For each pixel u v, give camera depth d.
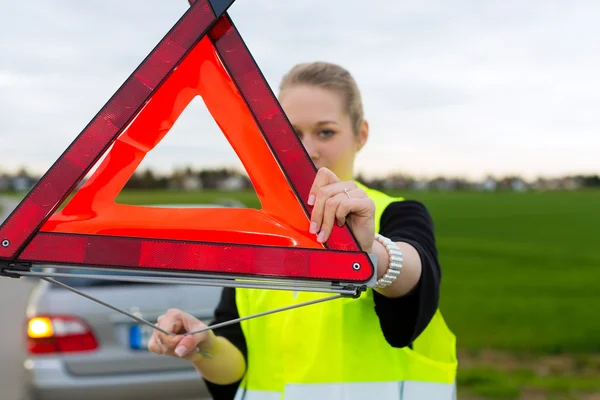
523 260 19.03
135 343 5.02
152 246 1.56
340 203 1.56
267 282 1.63
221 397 2.40
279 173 1.63
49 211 1.55
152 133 1.63
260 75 1.60
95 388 4.89
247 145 1.64
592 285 14.28
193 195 58.16
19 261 1.55
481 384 6.19
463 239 25.98
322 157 2.31
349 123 2.34
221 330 2.40
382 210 2.16
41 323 4.98
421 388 2.19
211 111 1.64
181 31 1.58
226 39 1.61
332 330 2.17
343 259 1.57
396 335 1.98
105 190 1.60
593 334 8.74
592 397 5.80
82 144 1.56
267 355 2.28
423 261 1.93
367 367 2.15
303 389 2.17
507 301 12.09
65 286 1.60
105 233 1.58
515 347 8.00
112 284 5.16
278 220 1.62
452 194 64.62
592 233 28.56
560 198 58.06
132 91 1.57
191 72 1.64
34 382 4.92
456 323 9.81
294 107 2.31
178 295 5.13
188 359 2.24
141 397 4.98
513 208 45.81
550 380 6.36
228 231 1.61
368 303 2.16
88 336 4.97
